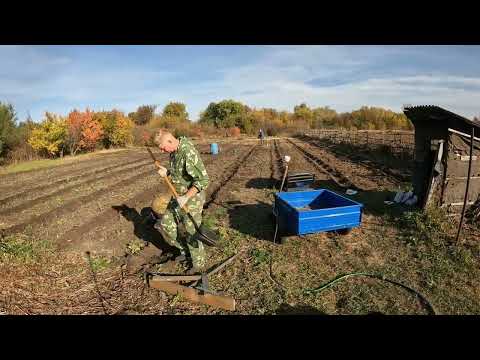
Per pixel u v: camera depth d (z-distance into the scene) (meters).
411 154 17.17
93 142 30.12
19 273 5.63
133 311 4.64
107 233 7.72
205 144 36.84
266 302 4.75
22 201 11.25
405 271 5.64
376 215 8.45
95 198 11.16
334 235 7.20
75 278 5.63
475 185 7.97
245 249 6.58
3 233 7.82
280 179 12.70
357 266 5.82
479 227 7.43
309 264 5.92
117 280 5.53
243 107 68.06
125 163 20.72
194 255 5.36
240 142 39.91
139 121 57.81
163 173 5.25
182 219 5.30
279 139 45.66
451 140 7.68
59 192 12.32
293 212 6.17
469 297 4.84
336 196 7.34
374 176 13.74
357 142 26.12
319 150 26.36
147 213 8.91
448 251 6.25
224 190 11.76
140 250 6.64
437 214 7.62
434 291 4.99
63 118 27.25
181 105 66.62
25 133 25.56
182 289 4.93
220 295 4.70
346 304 4.70
